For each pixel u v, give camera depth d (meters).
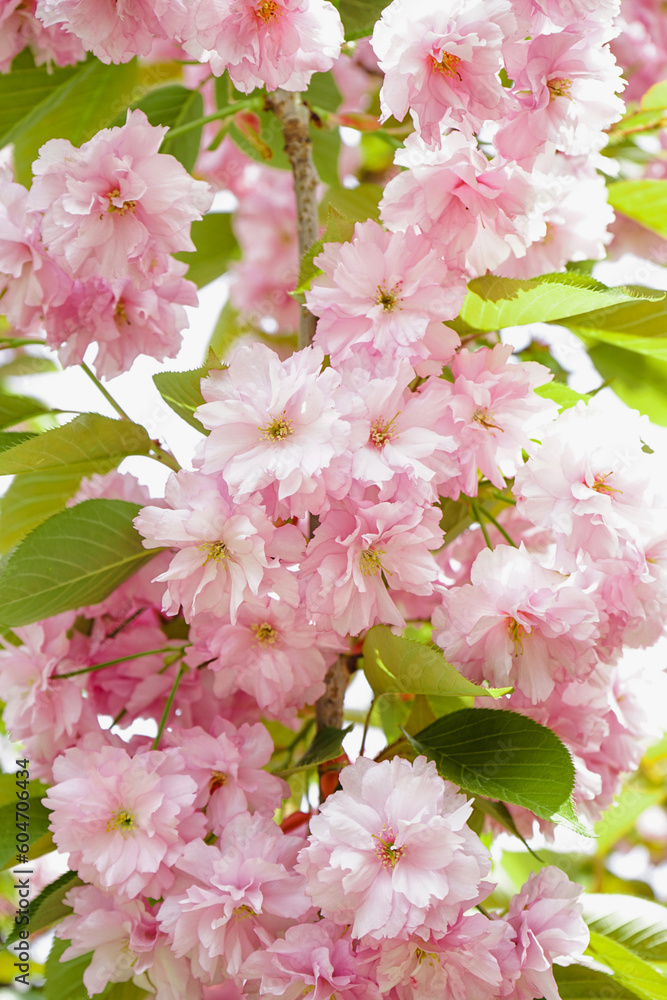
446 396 0.94
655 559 0.95
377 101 1.16
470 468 0.94
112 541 0.98
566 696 0.98
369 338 0.93
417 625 1.06
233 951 0.94
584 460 0.94
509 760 0.93
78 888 0.96
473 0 0.91
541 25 0.93
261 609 0.95
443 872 0.91
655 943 0.98
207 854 0.94
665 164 1.21
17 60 1.05
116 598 1.01
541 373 0.95
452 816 0.92
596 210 1.03
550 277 0.94
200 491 0.93
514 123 0.94
